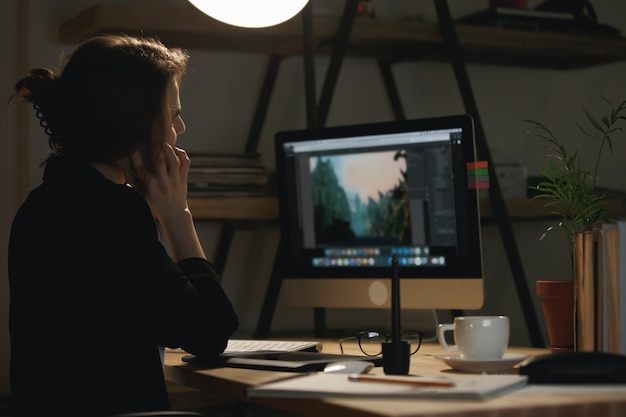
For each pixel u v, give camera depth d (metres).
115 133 1.39
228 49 2.77
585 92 3.32
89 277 1.33
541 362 1.12
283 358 1.51
